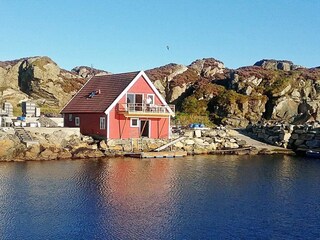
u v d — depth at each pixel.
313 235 19.58
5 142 37.75
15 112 63.12
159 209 23.12
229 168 37.06
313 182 31.20
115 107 45.00
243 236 19.28
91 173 32.66
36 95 73.38
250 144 51.44
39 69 73.81
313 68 94.12
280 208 23.84
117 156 42.53
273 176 33.53
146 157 42.25
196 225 20.61
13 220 20.94
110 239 18.64
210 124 66.88
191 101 74.94
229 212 22.88
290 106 70.50
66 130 42.81
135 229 19.89
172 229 19.98
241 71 82.50
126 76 47.94
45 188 27.30
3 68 77.88
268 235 19.47
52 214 21.91
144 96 46.91
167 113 46.88
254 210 23.36
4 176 30.77
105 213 22.20
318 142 49.31
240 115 69.88
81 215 21.81
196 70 92.94
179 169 35.88
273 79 78.12
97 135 45.81
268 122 61.78
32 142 39.19
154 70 90.00
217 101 72.50
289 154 48.56
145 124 46.78
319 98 74.56
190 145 47.62
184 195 26.33
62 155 39.94
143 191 27.14
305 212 23.12
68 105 51.31
